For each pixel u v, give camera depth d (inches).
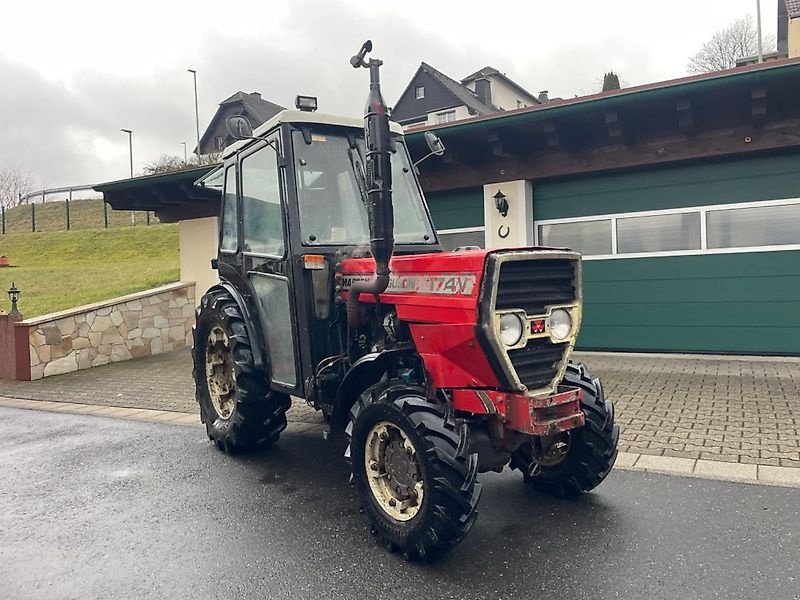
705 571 115.8
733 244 313.4
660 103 287.6
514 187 355.9
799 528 131.9
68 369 390.6
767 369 287.1
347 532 141.3
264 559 129.3
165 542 139.6
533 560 123.2
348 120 177.9
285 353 176.7
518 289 123.5
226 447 204.2
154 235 938.1
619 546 127.3
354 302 143.5
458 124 327.9
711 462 171.6
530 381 126.6
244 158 196.9
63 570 128.3
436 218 390.6
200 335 219.6
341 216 172.1
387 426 132.8
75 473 192.5
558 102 305.9
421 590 114.3
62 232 1026.1
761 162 304.3
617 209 340.5
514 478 169.0
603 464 146.9
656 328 334.0
